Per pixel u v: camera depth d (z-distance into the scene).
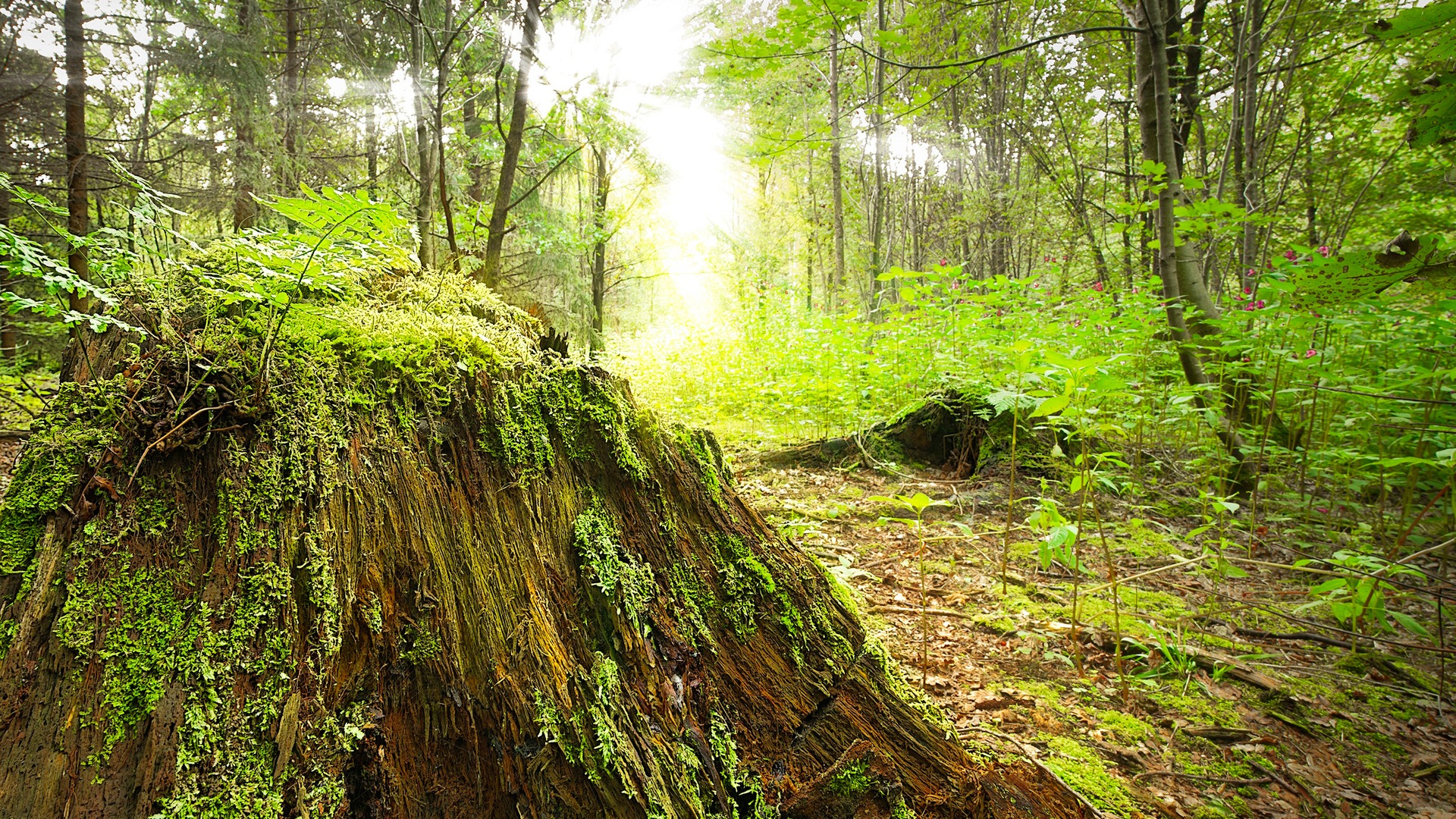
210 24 7.78
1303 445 4.45
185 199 7.58
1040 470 4.86
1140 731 2.22
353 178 9.09
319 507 1.17
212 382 1.17
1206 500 3.39
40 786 0.93
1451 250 1.17
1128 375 5.18
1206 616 3.03
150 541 1.07
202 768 0.98
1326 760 2.11
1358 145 7.59
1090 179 12.09
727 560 1.57
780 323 9.56
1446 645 2.79
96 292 1.20
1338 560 2.51
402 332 1.41
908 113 5.70
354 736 1.10
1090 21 10.24
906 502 2.37
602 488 1.50
